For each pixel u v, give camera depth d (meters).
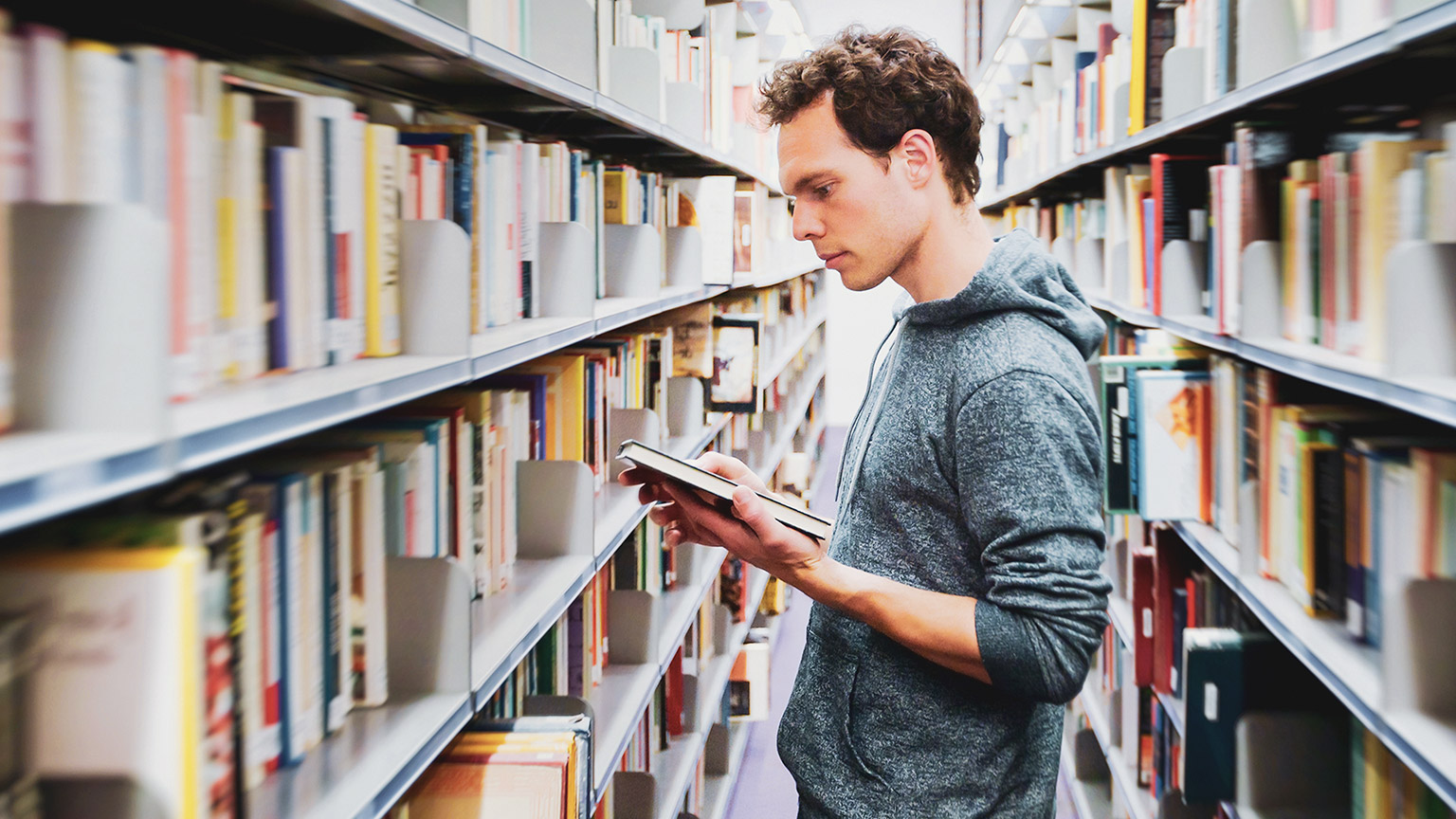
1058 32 4.86
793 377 6.32
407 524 1.35
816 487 7.89
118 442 0.63
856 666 1.46
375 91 1.83
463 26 1.34
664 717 3.07
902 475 1.42
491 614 1.57
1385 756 1.58
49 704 0.68
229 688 0.89
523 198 1.78
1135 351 2.90
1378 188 1.45
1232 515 2.14
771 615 5.16
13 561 0.67
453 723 1.21
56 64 0.69
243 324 0.97
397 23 1.02
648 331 2.84
